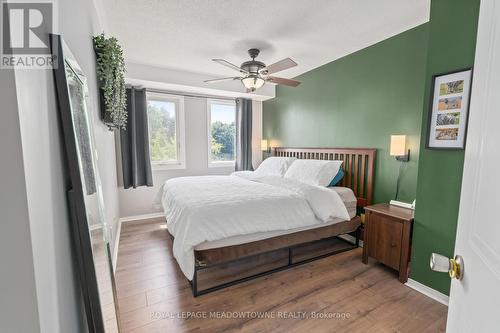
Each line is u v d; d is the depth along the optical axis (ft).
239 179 11.09
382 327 5.24
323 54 10.14
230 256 6.58
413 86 7.91
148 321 5.40
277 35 8.36
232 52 9.83
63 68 2.66
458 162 5.70
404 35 8.09
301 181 9.40
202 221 6.22
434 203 6.21
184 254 5.98
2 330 1.78
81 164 3.06
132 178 12.35
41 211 2.03
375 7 6.70
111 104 6.36
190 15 7.11
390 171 8.73
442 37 5.87
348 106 10.27
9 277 1.75
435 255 2.39
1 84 1.64
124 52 9.81
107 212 7.08
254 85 9.23
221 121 15.30
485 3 2.09
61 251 2.53
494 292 1.60
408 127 8.10
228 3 6.52
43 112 2.22
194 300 6.15
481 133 2.00
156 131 13.33
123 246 9.50
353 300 6.16
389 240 7.25
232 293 6.46
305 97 12.65
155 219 12.94
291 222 7.33
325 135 11.53
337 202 8.30
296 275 7.39
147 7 6.69
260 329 5.17
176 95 13.51
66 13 3.37
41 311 1.92
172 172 13.80
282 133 14.67
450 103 5.76
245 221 6.69
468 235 2.13
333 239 10.52
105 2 6.42
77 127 3.32
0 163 1.67
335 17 7.21
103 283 3.76
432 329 5.19
